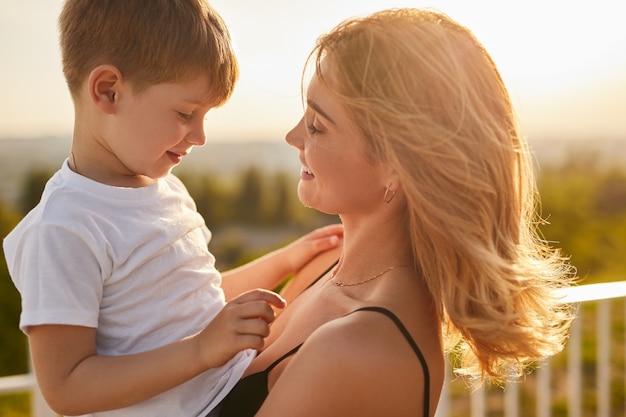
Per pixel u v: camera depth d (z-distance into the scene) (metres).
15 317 9.61
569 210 14.42
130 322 1.38
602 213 14.52
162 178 1.55
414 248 1.42
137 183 1.49
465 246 1.33
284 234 15.52
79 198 1.36
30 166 12.36
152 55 1.39
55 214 1.33
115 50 1.40
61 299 1.29
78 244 1.32
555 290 1.55
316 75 1.42
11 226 12.13
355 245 1.51
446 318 1.48
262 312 1.29
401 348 1.27
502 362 1.54
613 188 14.57
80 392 1.29
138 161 1.44
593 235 14.43
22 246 1.34
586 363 8.66
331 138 1.41
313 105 1.42
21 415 8.44
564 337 1.52
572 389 3.36
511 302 1.36
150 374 1.29
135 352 1.38
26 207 12.27
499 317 1.34
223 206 15.17
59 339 1.30
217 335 1.29
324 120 1.41
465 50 1.38
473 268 1.34
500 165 1.37
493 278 1.33
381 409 1.25
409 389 1.27
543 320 1.46
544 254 1.56
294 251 1.88
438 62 1.33
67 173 1.40
